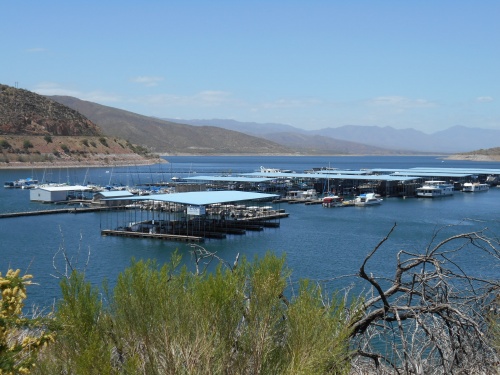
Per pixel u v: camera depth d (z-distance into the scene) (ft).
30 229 194.59
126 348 14.19
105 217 236.22
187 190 341.62
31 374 13.01
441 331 18.16
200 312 13.85
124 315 14.14
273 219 229.66
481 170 492.95
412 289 19.12
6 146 597.93
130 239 177.99
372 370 19.29
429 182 368.68
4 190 360.69
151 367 13.32
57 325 12.44
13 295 11.78
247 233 193.06
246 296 15.72
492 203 299.79
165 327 13.52
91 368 12.39
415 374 16.81
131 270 14.97
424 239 164.76
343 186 375.66
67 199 301.43
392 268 113.50
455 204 295.69
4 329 11.71
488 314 17.97
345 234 184.55
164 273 15.03
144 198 208.74
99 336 13.76
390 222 217.36
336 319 14.40
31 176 496.23
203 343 13.21
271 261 15.89
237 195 228.22
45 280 92.84
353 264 122.01
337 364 13.75
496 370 17.02
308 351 13.53
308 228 203.21
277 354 14.15
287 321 14.62
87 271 117.70
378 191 360.69
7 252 146.92
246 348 13.99
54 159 620.90
